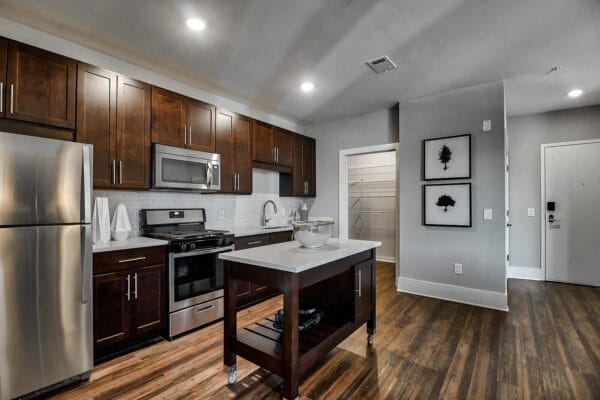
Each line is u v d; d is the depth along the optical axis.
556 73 3.03
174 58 2.76
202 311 2.75
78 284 1.89
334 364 2.12
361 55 2.69
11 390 1.63
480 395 1.77
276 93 3.59
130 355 2.24
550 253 4.30
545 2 1.96
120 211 2.62
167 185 2.77
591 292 3.76
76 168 1.88
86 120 2.31
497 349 2.31
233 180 3.52
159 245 2.48
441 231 3.54
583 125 4.09
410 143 3.74
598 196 4.02
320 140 4.90
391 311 3.13
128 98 2.58
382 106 4.07
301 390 1.83
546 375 1.96
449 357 2.20
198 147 3.12
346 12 2.08
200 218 3.44
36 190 1.71
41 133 2.10
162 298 2.50
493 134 3.22
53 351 1.79
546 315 2.99
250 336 1.97
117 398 1.75
